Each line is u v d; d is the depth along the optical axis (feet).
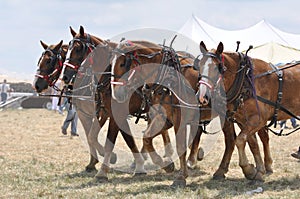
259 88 31.94
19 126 81.10
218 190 31.76
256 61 32.78
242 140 31.96
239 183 33.99
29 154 49.55
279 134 33.60
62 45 40.83
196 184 33.76
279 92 32.45
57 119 95.14
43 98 131.23
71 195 30.94
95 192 31.68
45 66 40.16
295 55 57.67
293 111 33.22
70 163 43.47
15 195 31.27
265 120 32.14
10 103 127.65
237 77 31.12
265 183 33.55
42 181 35.53
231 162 42.34
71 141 60.18
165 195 30.37
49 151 51.67
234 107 31.50
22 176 37.42
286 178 35.12
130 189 32.37
